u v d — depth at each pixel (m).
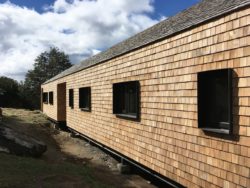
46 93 18.91
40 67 37.03
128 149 6.21
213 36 3.76
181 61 4.41
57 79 14.12
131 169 6.41
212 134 3.78
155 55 5.14
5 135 6.14
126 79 6.30
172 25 5.15
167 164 4.79
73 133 11.28
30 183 4.27
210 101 3.98
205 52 3.90
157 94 5.08
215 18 3.72
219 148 3.67
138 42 6.07
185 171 4.33
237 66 3.40
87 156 7.87
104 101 7.71
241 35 3.35
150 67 5.31
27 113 18.08
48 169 5.03
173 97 4.62
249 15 3.25
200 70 3.99
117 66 6.81
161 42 4.95
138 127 5.77
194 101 4.13
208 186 3.85
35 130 11.65
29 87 34.69
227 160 3.54
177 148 4.52
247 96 3.27
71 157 7.61
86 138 9.64
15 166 4.93
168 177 4.75
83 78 9.80
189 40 4.23
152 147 5.25
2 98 23.78
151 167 5.27
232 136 3.47
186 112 4.30
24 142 6.29
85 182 4.66
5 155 5.61
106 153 8.10
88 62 10.13
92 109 8.79
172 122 4.65
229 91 3.47
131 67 6.07
